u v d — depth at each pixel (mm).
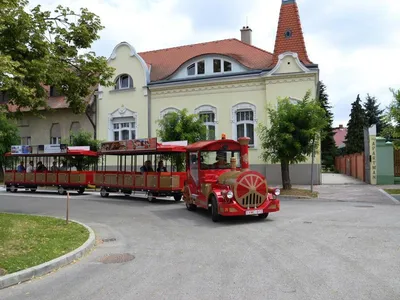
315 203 15594
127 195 21531
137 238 9562
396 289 5203
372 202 15500
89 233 9688
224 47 29094
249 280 5805
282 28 24969
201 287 5562
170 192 17531
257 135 24469
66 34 14305
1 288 5926
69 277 6414
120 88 29109
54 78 13469
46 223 11195
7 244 8320
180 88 26750
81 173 23172
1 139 30828
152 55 32000
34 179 25000
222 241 8797
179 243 8781
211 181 12508
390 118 18062
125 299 5207
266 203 11492
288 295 5090
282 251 7570
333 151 53688
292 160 18656
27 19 12242
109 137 29219
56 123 32188
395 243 7980
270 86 23859
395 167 23516
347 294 5055
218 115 25562
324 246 7859
